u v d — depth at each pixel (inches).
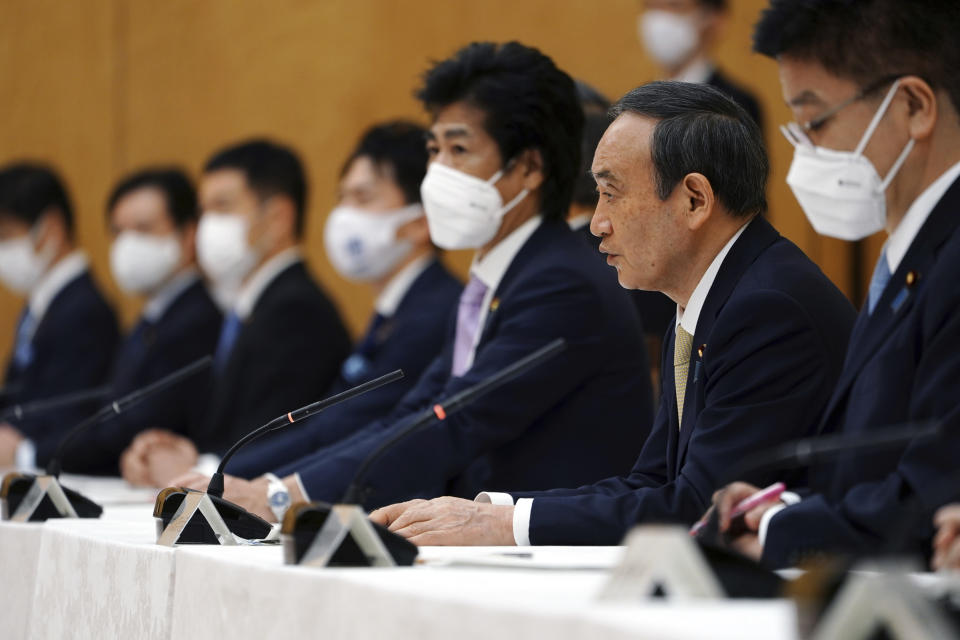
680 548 193.5
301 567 245.0
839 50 315.9
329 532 247.0
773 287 340.8
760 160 354.9
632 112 357.7
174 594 281.3
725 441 331.9
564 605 185.2
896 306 298.4
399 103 993.5
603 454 434.3
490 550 305.9
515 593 203.8
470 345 466.9
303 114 1052.5
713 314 349.4
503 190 460.4
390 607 207.9
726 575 207.8
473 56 464.1
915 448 268.4
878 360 294.5
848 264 739.4
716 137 348.5
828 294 345.4
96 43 1218.6
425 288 634.2
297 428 668.1
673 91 357.4
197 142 1131.9
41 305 960.9
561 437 435.2
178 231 887.7
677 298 362.6
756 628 166.9
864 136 316.5
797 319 336.8
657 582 192.9
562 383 431.5
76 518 408.2
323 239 1030.4
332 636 222.5
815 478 314.5
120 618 305.4
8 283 1005.8
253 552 281.7
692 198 349.4
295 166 787.4
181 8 1147.3
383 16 1005.2
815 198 327.3
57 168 1253.1
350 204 668.7
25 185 989.2
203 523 311.3
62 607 342.6
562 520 330.6
